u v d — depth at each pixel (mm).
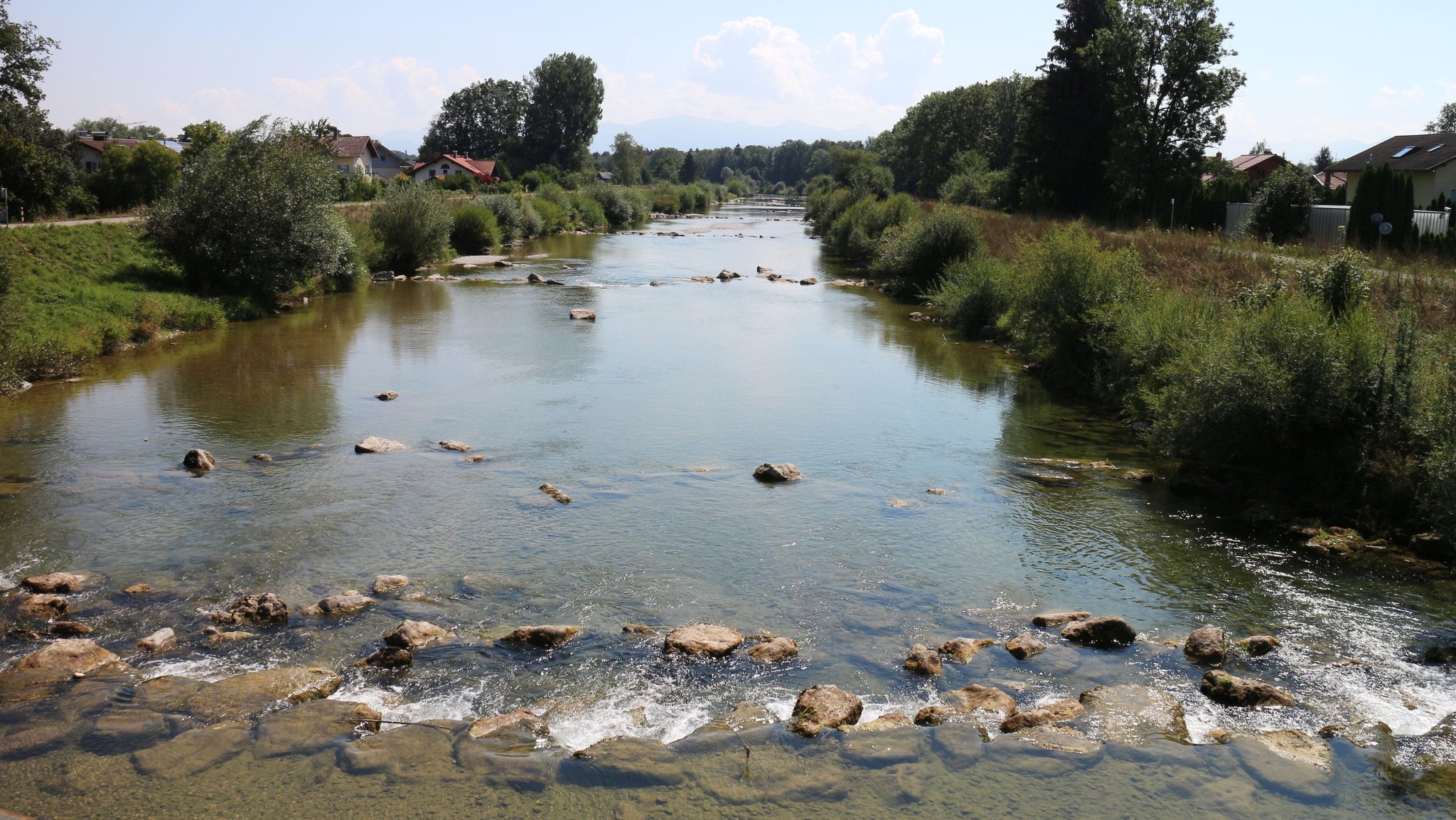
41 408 19438
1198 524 13469
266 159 32656
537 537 12695
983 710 8508
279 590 10891
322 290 38156
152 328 27203
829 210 78062
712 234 80938
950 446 17547
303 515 13367
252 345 26922
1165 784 7531
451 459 16156
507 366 24297
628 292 40406
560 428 18375
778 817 7094
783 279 45625
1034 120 61531
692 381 22906
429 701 8609
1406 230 32250
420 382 22359
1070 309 22797
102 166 54344
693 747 7922
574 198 85188
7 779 7348
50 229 30562
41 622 10000
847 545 12609
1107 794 7410
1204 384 14758
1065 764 7770
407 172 108750
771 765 7691
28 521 12969
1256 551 12453
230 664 9195
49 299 26078
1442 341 14719
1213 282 24734
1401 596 11023
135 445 16750
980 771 7684
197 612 10312
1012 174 65688
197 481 14781
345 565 11656
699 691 8859
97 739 7883
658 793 7324
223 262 32000
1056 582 11484
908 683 9062
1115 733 8172
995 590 11258
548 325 30984
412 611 10383
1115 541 12828
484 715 8406
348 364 24328
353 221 45062
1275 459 14547
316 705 8422
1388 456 13273
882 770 7656
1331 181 64312
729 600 10875
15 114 49438
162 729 8031
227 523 12984
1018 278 27797
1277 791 7457
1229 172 61375
